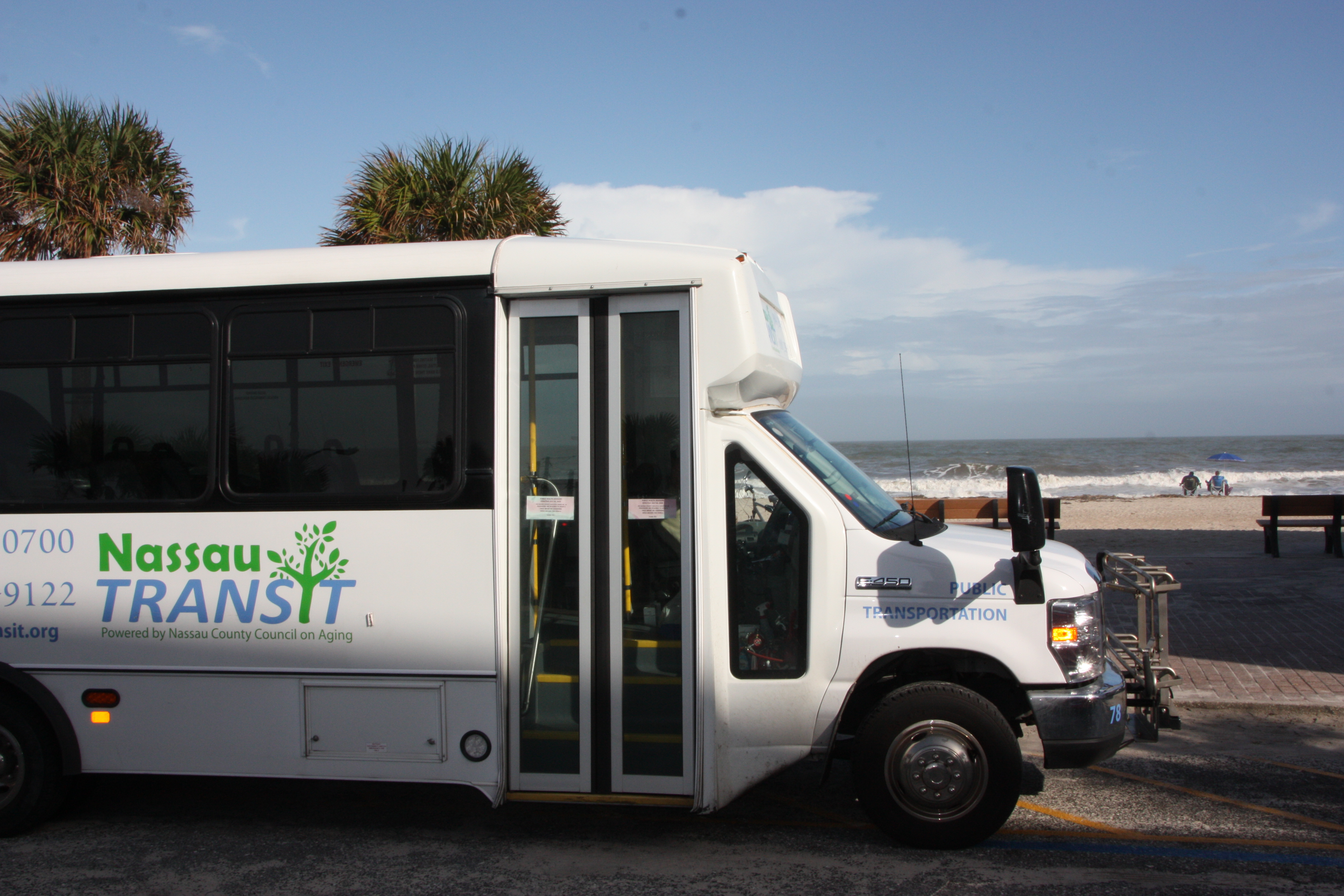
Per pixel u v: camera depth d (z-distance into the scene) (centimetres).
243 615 463
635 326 455
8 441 483
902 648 436
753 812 511
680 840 473
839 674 439
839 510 447
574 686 455
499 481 450
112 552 471
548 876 432
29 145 1291
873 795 444
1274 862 437
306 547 460
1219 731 648
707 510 443
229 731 464
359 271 468
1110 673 457
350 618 457
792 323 558
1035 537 423
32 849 472
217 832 494
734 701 443
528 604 457
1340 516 1357
